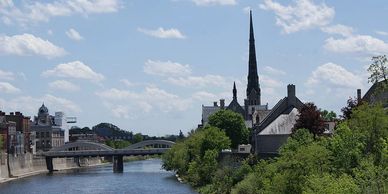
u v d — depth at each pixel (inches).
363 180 2271.2
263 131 5442.9
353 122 2908.5
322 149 2827.3
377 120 2807.6
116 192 5634.8
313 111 4367.6
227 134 6742.1
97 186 6368.1
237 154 5521.7
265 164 3929.6
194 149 6628.9
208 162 5605.3
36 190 5994.1
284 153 3371.1
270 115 5669.3
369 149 2785.4
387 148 2549.2
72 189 6058.1
